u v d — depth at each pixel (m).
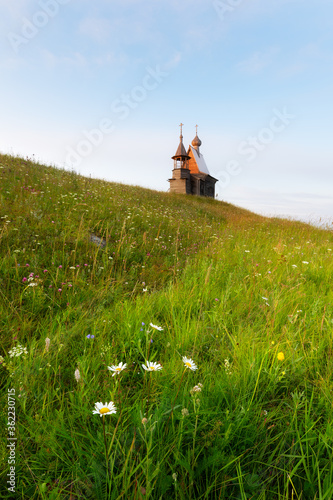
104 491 1.29
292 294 3.68
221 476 1.37
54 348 2.24
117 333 2.63
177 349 2.41
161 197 17.38
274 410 1.71
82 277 4.11
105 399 1.77
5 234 4.50
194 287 3.70
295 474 1.34
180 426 1.48
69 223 5.96
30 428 1.56
